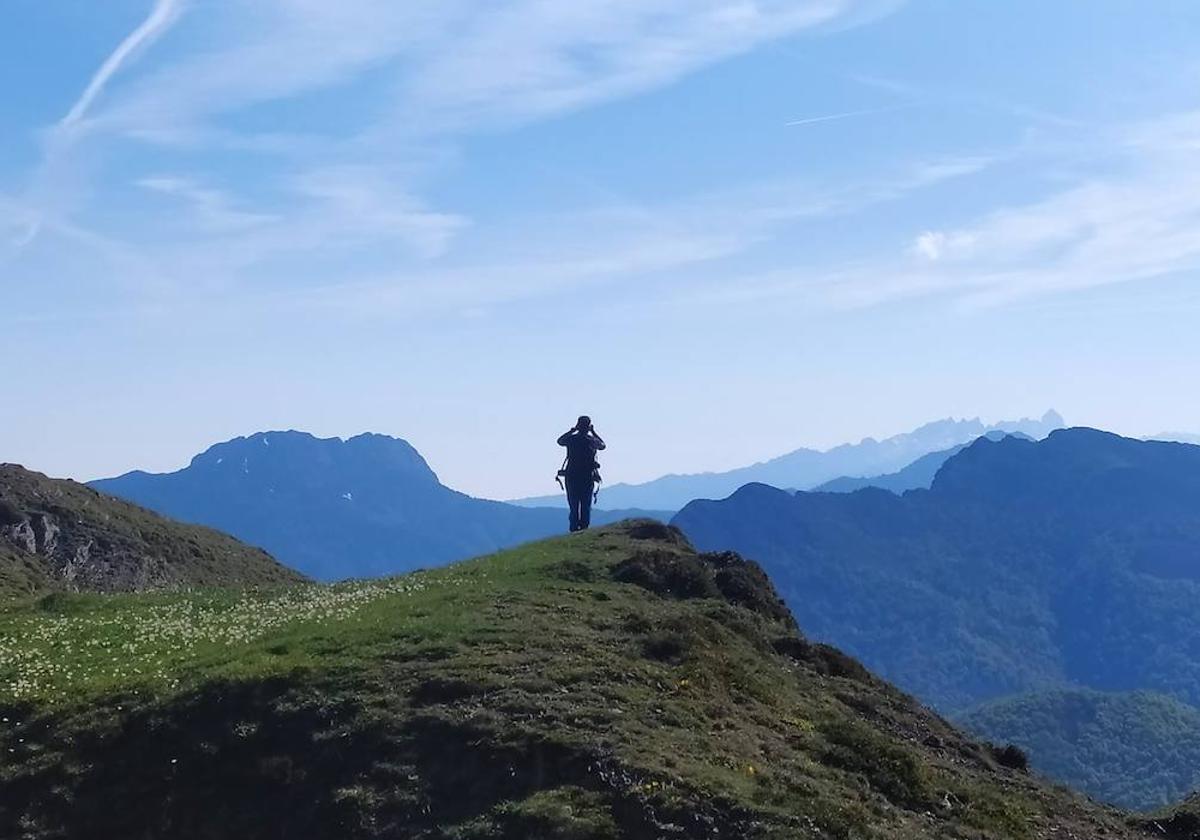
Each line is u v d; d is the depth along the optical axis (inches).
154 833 695.1
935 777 789.9
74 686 850.8
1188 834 879.7
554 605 965.8
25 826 706.2
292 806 687.1
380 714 735.7
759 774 679.1
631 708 740.7
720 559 1274.6
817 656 1051.3
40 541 2999.5
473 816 639.8
